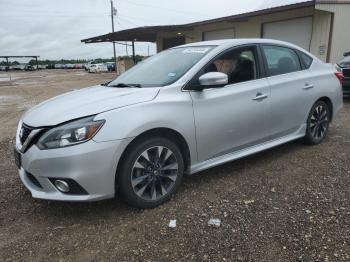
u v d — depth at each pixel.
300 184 3.94
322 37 13.79
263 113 4.33
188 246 2.86
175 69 3.96
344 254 2.68
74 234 3.10
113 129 3.13
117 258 2.74
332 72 5.50
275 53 4.69
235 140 4.11
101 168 3.10
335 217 3.20
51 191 3.19
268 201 3.56
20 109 12.03
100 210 3.51
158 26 19.91
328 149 5.14
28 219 3.39
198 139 3.73
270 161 4.71
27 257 2.80
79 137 3.04
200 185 4.00
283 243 2.84
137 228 3.15
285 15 15.12
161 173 3.53
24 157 3.24
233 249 2.79
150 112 3.35
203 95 3.76
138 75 4.28
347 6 13.66
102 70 51.59
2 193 3.98
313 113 5.16
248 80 4.25
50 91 20.16
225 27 18.42
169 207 3.51
